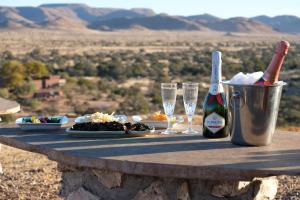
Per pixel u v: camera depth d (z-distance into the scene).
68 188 3.86
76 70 50.88
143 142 3.56
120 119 4.26
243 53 73.81
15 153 8.71
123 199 3.53
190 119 3.91
